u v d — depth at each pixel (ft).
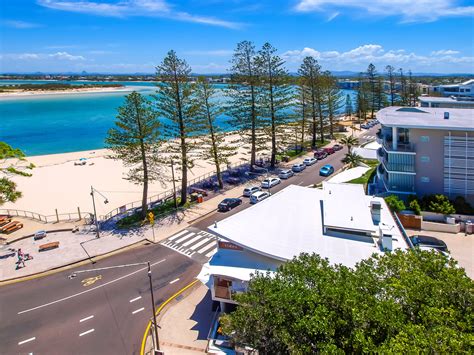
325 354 38.73
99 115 477.77
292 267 53.47
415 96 388.98
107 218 141.38
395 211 118.21
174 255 109.09
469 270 90.48
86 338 74.79
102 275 99.04
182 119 148.56
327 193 104.42
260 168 202.80
